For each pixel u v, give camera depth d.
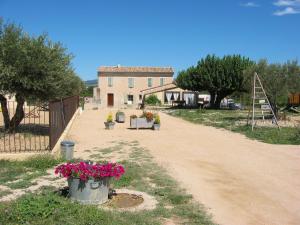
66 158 10.46
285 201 7.27
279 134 17.48
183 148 13.40
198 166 10.24
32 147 12.60
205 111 39.00
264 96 23.16
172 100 57.38
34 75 14.52
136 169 9.40
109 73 66.19
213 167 10.19
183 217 6.09
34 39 14.75
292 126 21.03
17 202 6.21
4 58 14.19
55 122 12.85
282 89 25.59
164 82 66.19
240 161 11.16
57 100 15.80
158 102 59.06
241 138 16.69
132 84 66.12
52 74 14.84
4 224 5.41
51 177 8.45
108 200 6.80
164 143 14.57
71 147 10.59
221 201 7.09
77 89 32.72
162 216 6.09
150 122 20.17
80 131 18.55
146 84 66.06
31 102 15.83
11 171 8.82
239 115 31.88
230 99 58.47
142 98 64.06
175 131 19.17
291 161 11.30
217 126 22.14
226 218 6.16
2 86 14.34
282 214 6.52
